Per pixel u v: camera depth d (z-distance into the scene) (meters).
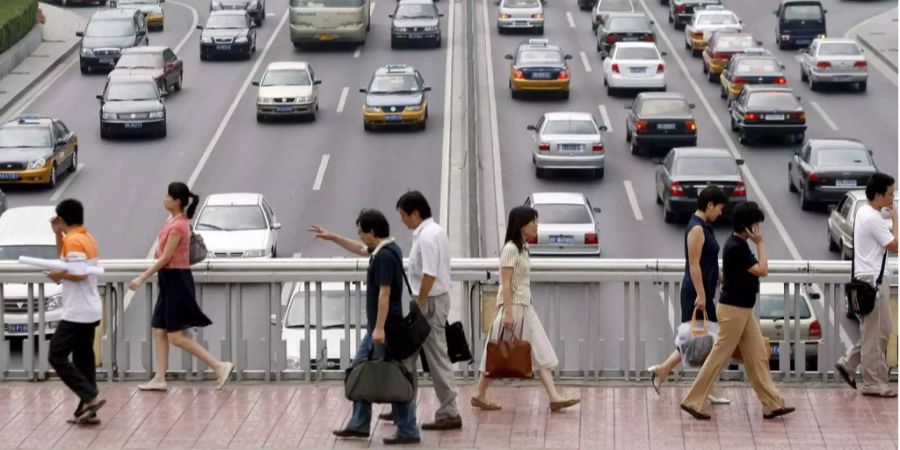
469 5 130.38
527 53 121.25
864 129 108.81
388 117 108.25
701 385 28.11
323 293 42.22
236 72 130.88
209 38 134.88
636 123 101.94
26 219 63.66
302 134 108.50
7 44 130.88
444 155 101.44
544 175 96.88
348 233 83.62
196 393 30.09
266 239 74.25
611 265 30.17
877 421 27.98
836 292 30.52
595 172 97.25
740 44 126.00
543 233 77.94
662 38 146.75
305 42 138.62
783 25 139.75
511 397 29.69
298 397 29.77
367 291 26.66
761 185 94.94
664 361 30.11
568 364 35.19
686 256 28.73
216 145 105.25
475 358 30.58
